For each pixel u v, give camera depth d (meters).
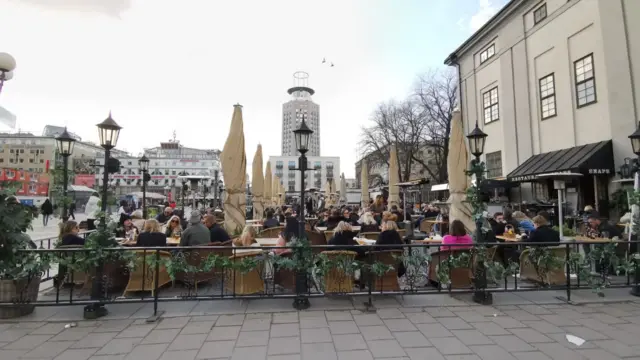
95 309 4.77
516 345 3.89
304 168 6.07
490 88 21.84
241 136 8.59
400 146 37.41
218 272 5.96
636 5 13.24
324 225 13.16
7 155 74.50
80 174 55.22
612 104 13.93
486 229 5.81
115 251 4.86
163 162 89.00
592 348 3.82
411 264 5.36
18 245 3.69
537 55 18.09
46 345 3.90
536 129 18.14
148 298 5.04
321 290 5.30
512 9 19.52
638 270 5.66
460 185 8.34
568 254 5.53
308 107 135.50
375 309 5.09
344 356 3.62
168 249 4.90
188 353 3.70
